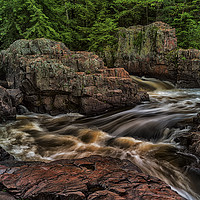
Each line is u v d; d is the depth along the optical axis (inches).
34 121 319.9
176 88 553.0
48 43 361.7
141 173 133.3
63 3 636.7
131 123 300.8
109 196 101.1
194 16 684.1
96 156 173.0
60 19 608.7
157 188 112.7
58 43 392.8
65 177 121.8
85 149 219.5
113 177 124.6
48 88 324.5
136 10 737.0
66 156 200.7
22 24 506.6
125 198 100.0
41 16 461.4
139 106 379.6
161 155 202.1
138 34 604.4
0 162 155.3
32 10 484.4
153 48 565.9
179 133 238.4
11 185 110.6
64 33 573.9
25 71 331.9
